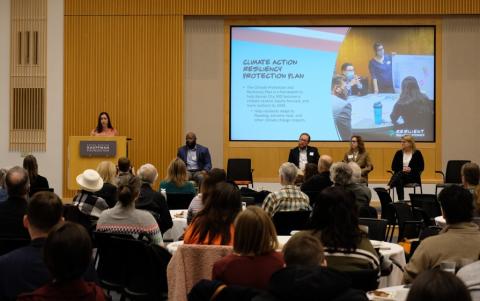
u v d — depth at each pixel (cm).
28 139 1304
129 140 1243
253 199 755
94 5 1300
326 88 1288
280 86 1291
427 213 785
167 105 1298
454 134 1279
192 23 1304
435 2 1264
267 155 1290
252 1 1280
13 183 464
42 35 1303
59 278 238
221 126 1298
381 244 519
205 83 1301
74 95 1299
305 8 1274
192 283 398
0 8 1303
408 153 1130
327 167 788
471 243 365
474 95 1275
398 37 1280
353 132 1284
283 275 243
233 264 326
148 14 1298
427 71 1280
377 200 1280
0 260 293
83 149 1127
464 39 1279
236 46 1297
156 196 632
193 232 427
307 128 1289
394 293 363
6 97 1305
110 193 680
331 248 371
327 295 239
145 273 484
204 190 574
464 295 176
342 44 1285
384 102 1281
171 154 1297
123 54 1299
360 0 1270
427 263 369
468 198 369
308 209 629
